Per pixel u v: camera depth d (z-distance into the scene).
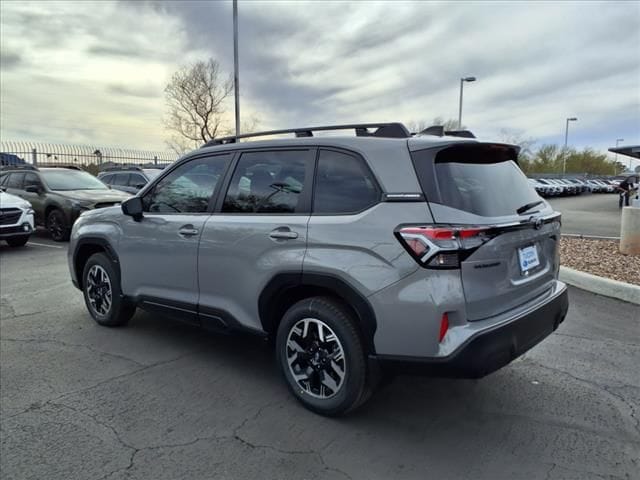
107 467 2.69
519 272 3.06
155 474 2.63
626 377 3.82
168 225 4.11
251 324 3.57
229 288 3.67
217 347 4.50
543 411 3.30
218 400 3.47
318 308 3.15
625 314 5.43
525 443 2.92
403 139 3.05
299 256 3.17
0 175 13.30
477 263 2.73
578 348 4.41
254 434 3.02
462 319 2.70
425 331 2.71
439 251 2.65
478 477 2.60
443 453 2.82
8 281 7.20
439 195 2.78
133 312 5.03
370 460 2.76
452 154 3.02
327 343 3.16
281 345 3.40
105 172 16.08
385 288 2.80
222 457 2.78
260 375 3.89
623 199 23.11
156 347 4.49
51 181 11.98
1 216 9.77
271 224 3.38
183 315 4.09
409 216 2.78
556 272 3.62
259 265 3.41
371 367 2.95
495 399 3.48
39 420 3.18
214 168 3.96
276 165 3.53
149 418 3.21
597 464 2.71
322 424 3.14
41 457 2.78
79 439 2.96
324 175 3.25
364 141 3.13
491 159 3.35
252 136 3.96
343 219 3.04
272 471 2.66
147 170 15.61
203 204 3.96
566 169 76.19
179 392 3.59
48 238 12.09
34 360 4.17
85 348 4.46
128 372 3.94
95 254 5.02
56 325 5.11
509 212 3.07
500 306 2.92
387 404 3.41
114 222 4.70
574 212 21.34
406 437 2.99
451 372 2.71
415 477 2.61
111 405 3.39
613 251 8.84
